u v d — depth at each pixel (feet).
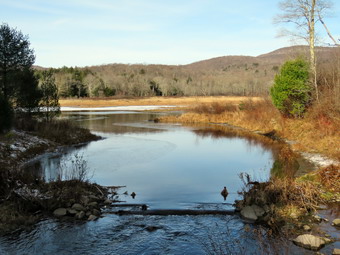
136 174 44.86
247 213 28.96
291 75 78.69
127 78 402.72
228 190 37.32
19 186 33.06
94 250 23.06
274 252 22.38
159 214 29.99
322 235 25.07
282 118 86.43
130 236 25.31
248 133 92.17
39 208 30.48
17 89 70.08
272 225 27.17
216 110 137.08
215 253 22.50
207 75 525.34
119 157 56.85
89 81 333.01
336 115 64.08
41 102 83.66
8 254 22.31
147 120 132.57
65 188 33.81
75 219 28.50
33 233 25.66
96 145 70.13
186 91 374.63
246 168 48.55
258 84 325.83
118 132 93.81
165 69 567.59
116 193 35.99
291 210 29.84
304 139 67.56
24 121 69.97
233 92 376.07
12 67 71.00
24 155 53.42
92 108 210.38
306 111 80.43
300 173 43.70
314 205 31.04
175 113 170.09
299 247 23.21
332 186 36.29
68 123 83.15
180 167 49.37
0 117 57.31
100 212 30.22
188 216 29.55
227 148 67.15
